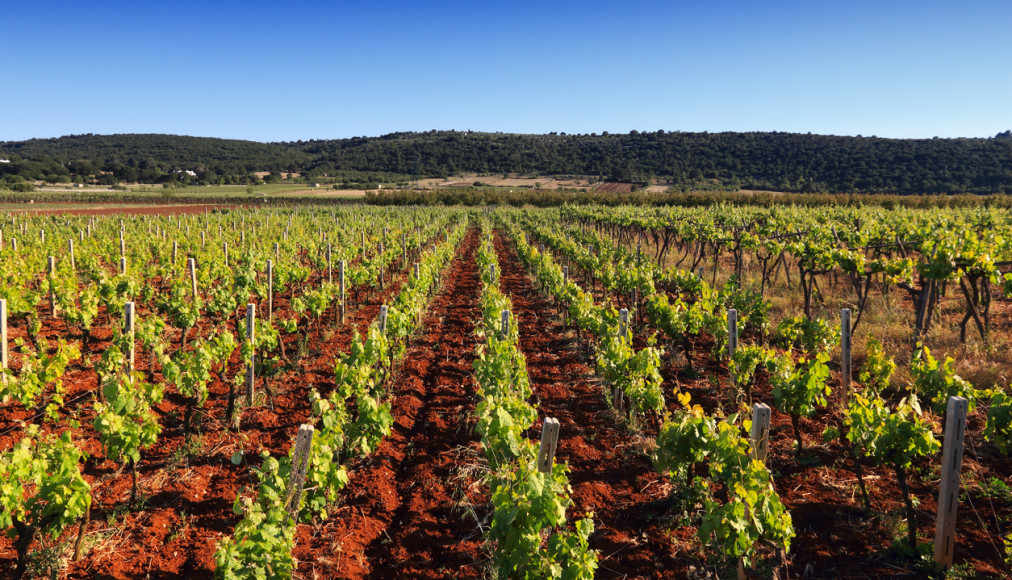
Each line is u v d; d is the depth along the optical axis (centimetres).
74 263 1661
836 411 702
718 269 1855
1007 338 900
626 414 707
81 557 436
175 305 981
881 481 545
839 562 439
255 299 1339
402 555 459
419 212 4338
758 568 422
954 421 397
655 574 435
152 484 539
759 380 822
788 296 1353
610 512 516
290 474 417
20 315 1095
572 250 1798
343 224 3269
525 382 706
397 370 888
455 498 537
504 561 379
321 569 438
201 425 663
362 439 546
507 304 1044
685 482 516
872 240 1380
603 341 812
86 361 859
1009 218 1948
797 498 525
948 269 830
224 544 358
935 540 420
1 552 436
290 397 760
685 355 921
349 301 1399
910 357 816
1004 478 536
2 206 5128
